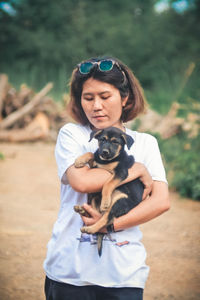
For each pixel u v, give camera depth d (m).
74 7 28.36
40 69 24.75
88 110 2.63
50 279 2.54
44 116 14.59
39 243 5.35
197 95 14.62
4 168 9.90
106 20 27.73
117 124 2.85
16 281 4.26
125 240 2.48
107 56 2.79
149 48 26.22
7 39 26.64
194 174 8.28
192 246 5.32
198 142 10.65
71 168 2.56
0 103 14.38
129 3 29.84
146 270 2.51
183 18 27.86
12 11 28.23
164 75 23.05
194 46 25.58
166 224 6.22
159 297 3.93
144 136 2.81
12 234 5.65
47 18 27.72
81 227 2.49
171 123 11.93
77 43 26.17
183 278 4.36
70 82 2.81
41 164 10.53
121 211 2.46
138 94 2.84
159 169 2.68
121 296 2.41
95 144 2.74
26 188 8.28
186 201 7.60
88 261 2.45
